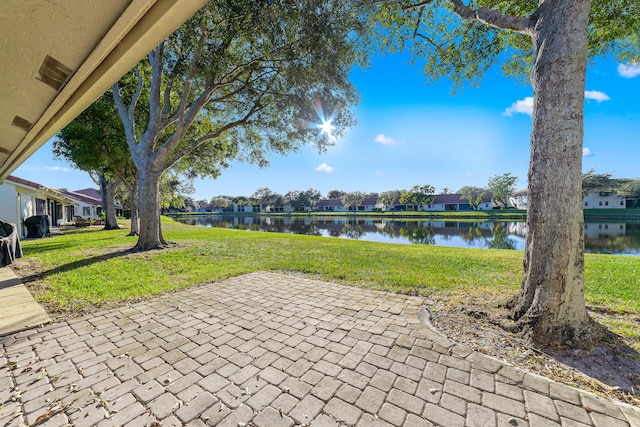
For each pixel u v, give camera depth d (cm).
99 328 321
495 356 256
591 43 595
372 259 716
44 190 1259
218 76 749
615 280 486
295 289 469
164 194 2494
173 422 183
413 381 222
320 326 323
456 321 326
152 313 365
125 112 878
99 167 1275
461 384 218
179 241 1080
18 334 306
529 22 318
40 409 195
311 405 198
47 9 130
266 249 893
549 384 216
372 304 392
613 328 303
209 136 950
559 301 272
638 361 243
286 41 684
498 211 4719
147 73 990
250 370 239
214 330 316
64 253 802
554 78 281
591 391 208
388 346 276
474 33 654
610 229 2192
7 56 171
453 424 179
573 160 275
